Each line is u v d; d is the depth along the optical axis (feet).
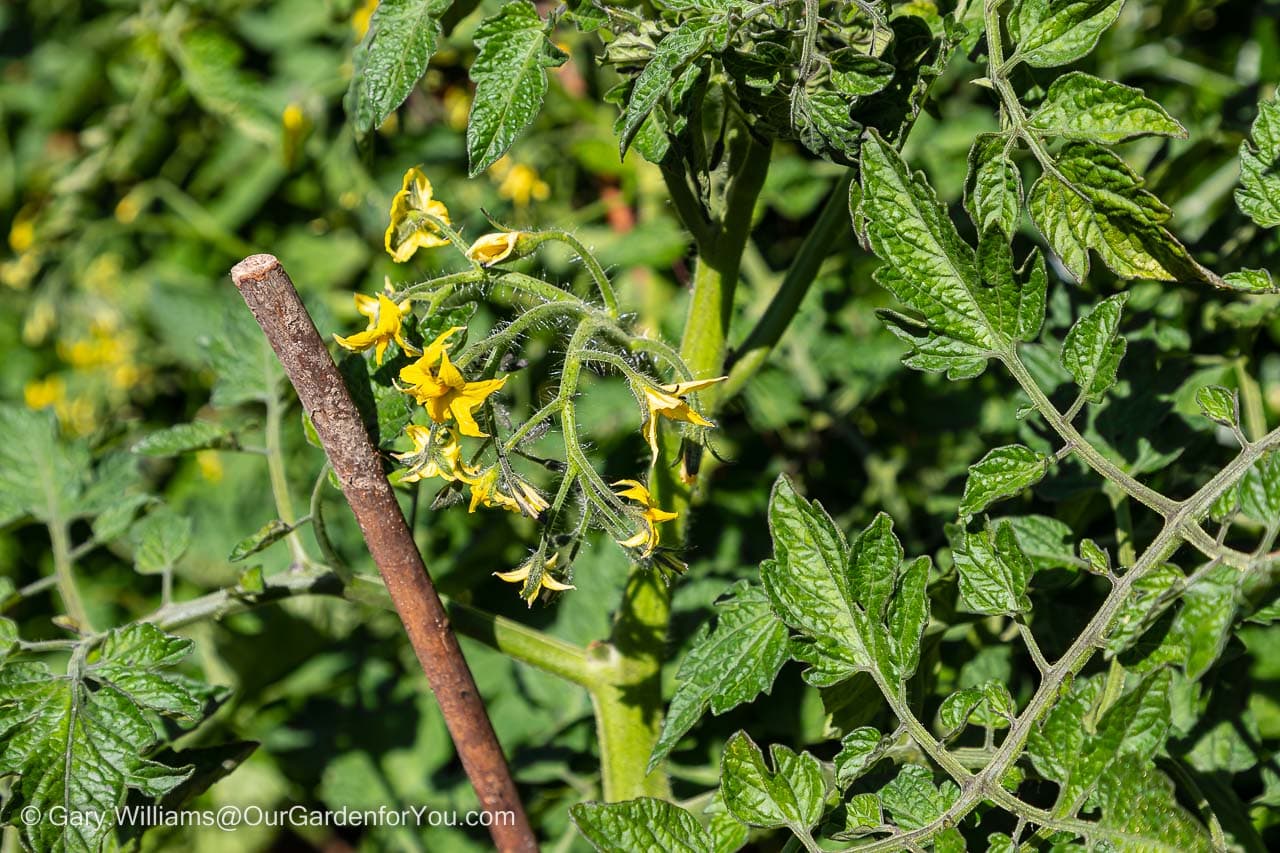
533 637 3.31
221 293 4.83
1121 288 3.46
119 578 4.41
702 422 3.03
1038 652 3.05
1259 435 3.42
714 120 3.18
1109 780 2.97
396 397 3.18
